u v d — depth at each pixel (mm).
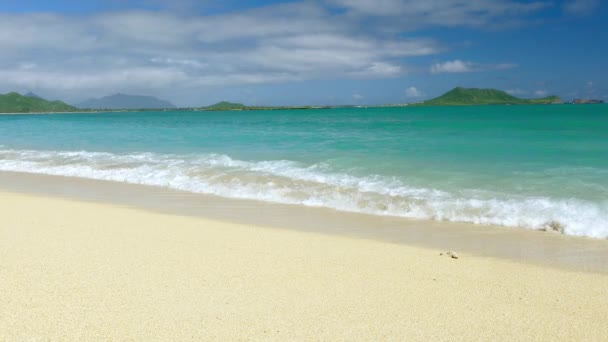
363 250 7762
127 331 4484
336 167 16859
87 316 4801
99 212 10750
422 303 5434
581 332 4734
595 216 9930
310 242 8234
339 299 5484
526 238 8805
